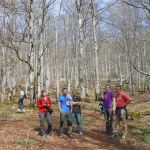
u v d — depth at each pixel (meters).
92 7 33.38
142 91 50.53
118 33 49.62
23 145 12.77
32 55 25.38
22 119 18.55
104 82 65.88
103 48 79.00
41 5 28.80
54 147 12.80
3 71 39.16
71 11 43.81
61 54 63.94
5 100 38.44
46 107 14.40
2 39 27.88
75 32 41.53
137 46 56.81
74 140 13.99
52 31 46.09
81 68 31.38
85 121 18.72
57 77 37.97
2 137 13.74
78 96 15.31
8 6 26.67
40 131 14.41
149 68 65.75
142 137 15.20
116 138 14.94
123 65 76.12
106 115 15.64
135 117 20.25
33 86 25.08
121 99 15.08
